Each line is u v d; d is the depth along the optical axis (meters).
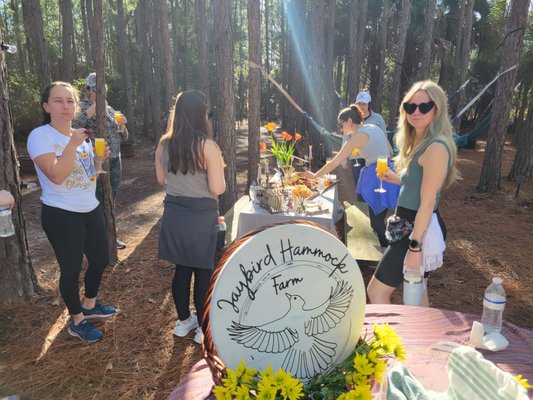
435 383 1.37
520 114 14.95
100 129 3.77
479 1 16.92
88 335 2.82
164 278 3.83
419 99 2.10
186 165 2.45
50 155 2.39
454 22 16.97
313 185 4.43
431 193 2.10
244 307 1.15
